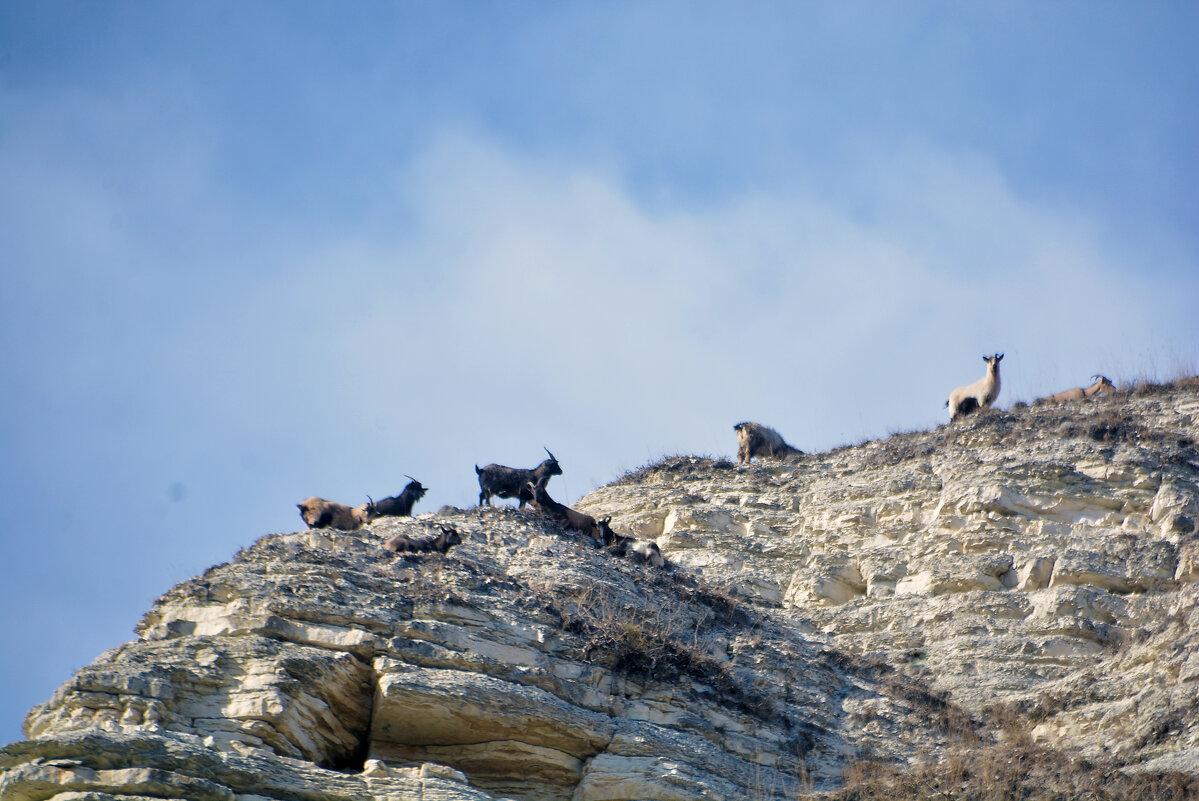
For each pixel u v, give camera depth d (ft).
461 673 61.11
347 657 60.13
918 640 82.33
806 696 74.18
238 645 59.26
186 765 50.98
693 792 60.13
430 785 54.70
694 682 69.31
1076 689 73.82
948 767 66.80
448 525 81.25
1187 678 68.69
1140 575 83.46
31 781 48.67
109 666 56.70
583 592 72.95
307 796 52.60
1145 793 60.85
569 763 61.31
